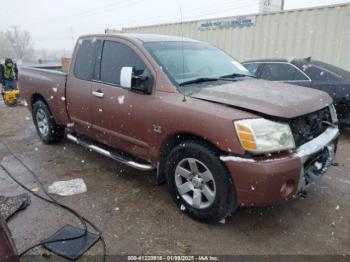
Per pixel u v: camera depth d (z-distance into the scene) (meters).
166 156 3.45
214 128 2.81
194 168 3.08
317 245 2.84
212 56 4.18
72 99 4.49
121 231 3.04
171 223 3.16
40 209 3.42
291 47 8.91
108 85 3.93
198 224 3.14
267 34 9.32
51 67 6.27
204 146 2.96
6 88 10.99
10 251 2.02
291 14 8.73
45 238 2.93
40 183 4.05
